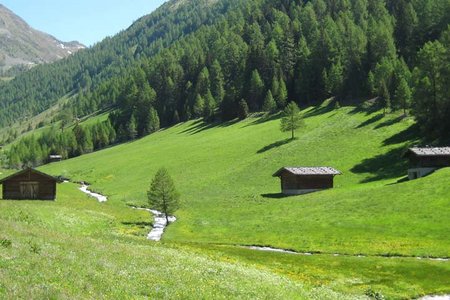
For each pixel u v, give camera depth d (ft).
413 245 171.12
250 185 368.27
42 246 86.48
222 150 488.85
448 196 218.38
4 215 189.06
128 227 235.61
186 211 295.28
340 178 352.08
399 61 547.49
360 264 147.43
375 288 121.49
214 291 75.36
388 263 147.84
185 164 462.60
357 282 126.93
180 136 644.27
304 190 332.19
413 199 226.38
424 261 149.89
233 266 112.37
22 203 249.55
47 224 193.98
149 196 260.83
